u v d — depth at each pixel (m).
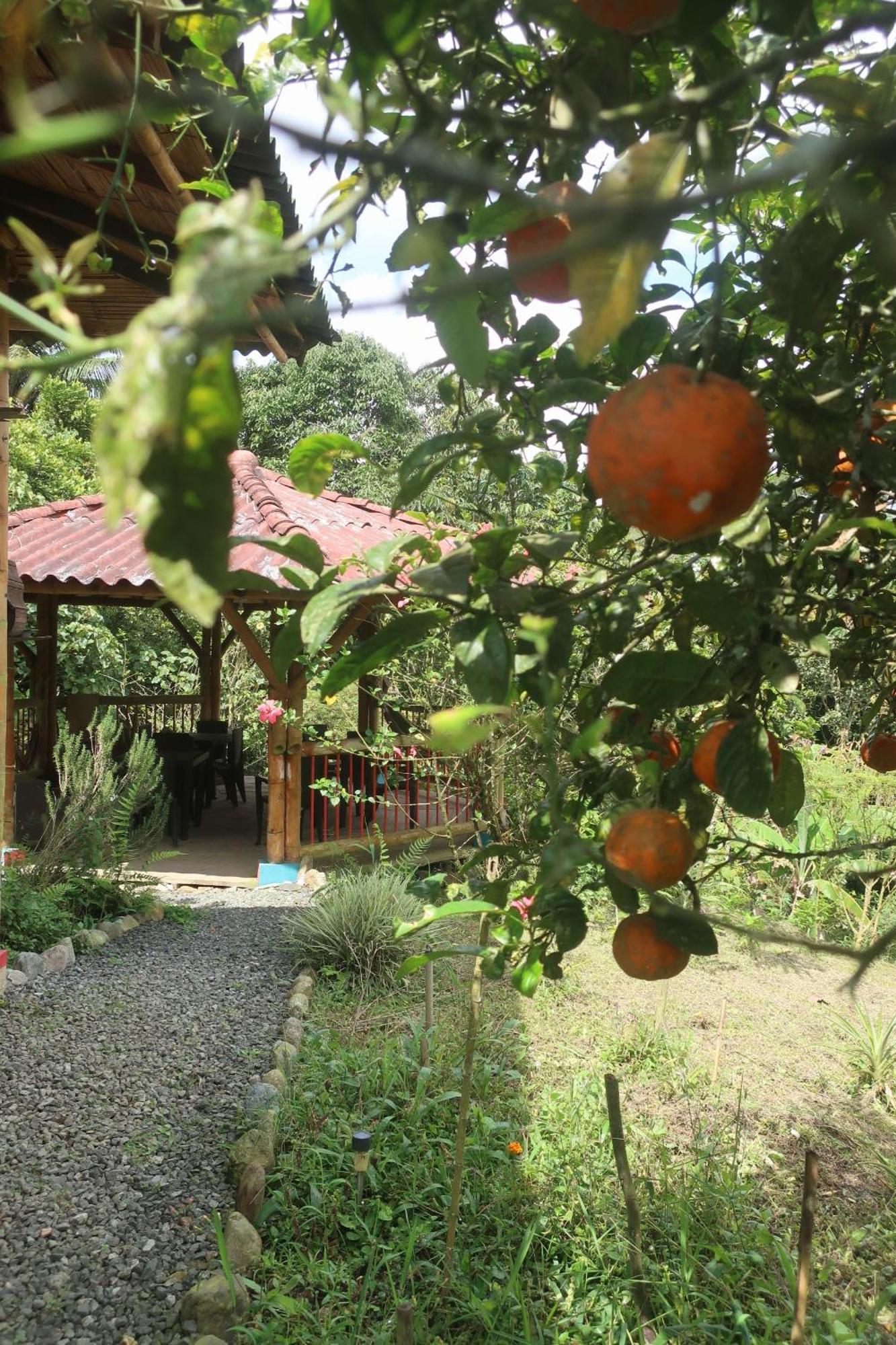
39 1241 3.04
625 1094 4.09
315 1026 4.76
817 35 0.76
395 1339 2.45
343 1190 3.22
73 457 15.88
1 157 0.37
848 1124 3.99
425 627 0.98
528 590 0.97
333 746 6.67
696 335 1.14
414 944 5.60
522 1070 4.27
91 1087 4.08
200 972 5.59
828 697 7.43
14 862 6.58
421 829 8.27
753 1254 2.83
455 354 0.81
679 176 0.62
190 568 0.43
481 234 0.85
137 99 0.46
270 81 1.20
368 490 14.01
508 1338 2.52
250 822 10.42
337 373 20.25
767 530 1.12
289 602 7.00
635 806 0.98
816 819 6.69
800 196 1.32
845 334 1.30
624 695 1.04
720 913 6.25
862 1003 5.37
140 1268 2.91
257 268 0.39
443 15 0.92
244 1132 3.68
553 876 0.78
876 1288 2.86
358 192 0.53
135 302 4.17
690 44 0.74
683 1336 2.50
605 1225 3.04
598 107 0.81
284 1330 2.60
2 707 4.90
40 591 7.64
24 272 4.41
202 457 0.43
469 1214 3.10
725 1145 3.66
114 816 6.87
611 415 0.65
